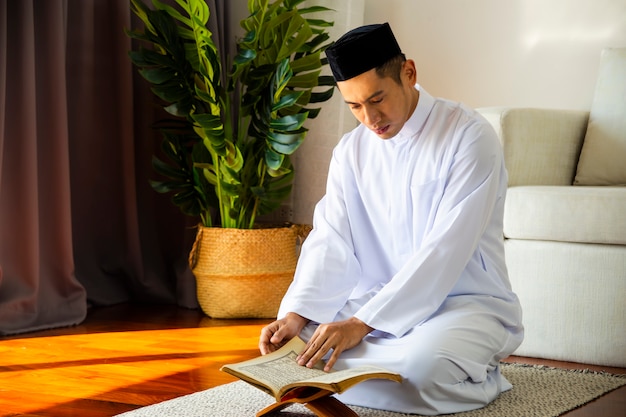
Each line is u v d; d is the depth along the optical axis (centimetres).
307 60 345
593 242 259
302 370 175
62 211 314
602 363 258
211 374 240
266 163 328
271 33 341
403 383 187
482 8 364
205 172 337
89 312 339
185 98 327
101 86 344
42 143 313
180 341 287
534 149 292
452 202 195
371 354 190
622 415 200
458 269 193
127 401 211
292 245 342
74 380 231
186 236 366
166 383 229
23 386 225
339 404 176
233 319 333
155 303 363
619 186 291
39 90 311
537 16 352
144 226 365
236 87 382
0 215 300
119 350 271
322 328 184
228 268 329
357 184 210
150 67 355
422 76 379
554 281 264
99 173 346
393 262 209
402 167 202
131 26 351
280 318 197
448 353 188
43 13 308
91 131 342
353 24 373
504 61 360
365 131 213
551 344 265
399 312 190
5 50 290
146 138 360
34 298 302
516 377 236
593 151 297
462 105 204
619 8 335
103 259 353
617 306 255
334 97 371
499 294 207
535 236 266
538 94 353
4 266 301
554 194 262
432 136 200
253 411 197
